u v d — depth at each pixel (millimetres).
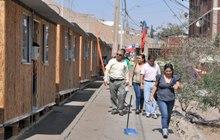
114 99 17641
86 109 18672
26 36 13234
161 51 24375
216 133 18031
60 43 20078
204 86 18609
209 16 51844
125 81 17297
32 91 14008
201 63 19656
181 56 19812
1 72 10984
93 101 21828
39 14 14773
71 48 23406
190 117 19609
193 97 18766
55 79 18422
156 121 16406
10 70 11453
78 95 24562
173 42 22156
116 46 32938
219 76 18562
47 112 17016
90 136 13164
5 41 11000
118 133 13836
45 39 16000
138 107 18000
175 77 13422
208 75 18562
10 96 11477
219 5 50125
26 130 13250
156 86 13562
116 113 17625
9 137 11859
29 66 13445
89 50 33469
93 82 36062
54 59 17891
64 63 21266
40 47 15109
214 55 19547
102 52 48625
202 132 17938
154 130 14609
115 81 17266
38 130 13430
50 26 17000
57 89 19547
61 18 16906
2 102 10992
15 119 11883
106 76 17453
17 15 12023
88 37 31781
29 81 13492
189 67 19328
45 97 16141
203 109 19016
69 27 21891
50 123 14758
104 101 21984
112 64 17297
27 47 13336
